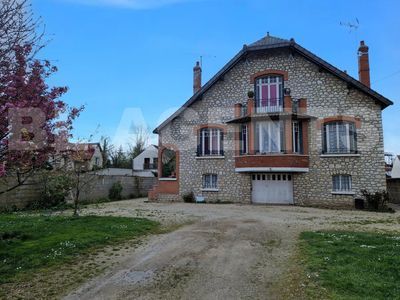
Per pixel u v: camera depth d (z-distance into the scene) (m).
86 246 7.96
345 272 5.82
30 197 16.59
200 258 7.07
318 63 18.98
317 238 8.67
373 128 18.00
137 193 28.06
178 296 5.11
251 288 5.39
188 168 21.62
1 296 5.12
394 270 5.92
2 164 5.52
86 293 5.26
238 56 20.55
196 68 24.67
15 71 5.76
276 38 20.62
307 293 5.09
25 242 8.12
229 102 21.00
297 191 19.08
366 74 20.25
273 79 20.33
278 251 7.61
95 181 19.17
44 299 5.04
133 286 5.53
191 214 14.19
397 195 21.23
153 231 10.07
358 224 11.66
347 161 18.25
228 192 20.50
